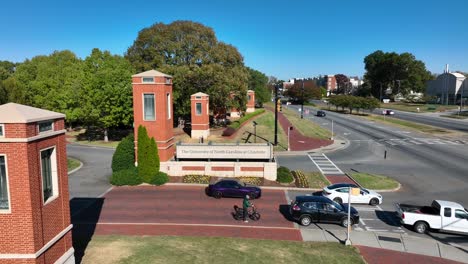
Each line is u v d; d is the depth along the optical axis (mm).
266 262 14586
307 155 39500
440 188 27203
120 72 45344
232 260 14625
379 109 108250
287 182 27750
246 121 67250
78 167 33406
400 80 131000
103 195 24781
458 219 18547
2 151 10734
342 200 23141
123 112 45312
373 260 15688
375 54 136375
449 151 41625
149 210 21781
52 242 12094
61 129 12945
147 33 58469
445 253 16594
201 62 57156
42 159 11977
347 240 16984
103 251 15203
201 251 15469
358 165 34688
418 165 34656
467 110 98312
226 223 19828
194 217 20672
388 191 26359
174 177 28703
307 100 138875
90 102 45344
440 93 125750
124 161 28312
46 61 72938
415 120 76375
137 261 14211
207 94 52219
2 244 11156
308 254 15609
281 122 70188
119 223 19625
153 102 28500
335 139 50562
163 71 52188
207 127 49062
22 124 10641
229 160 29328
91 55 56562
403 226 19828
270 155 29016
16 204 10969
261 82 112312
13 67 99438
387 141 48844
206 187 26625
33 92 55562
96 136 53438
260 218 20688
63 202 12984
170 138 30469
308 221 19594
